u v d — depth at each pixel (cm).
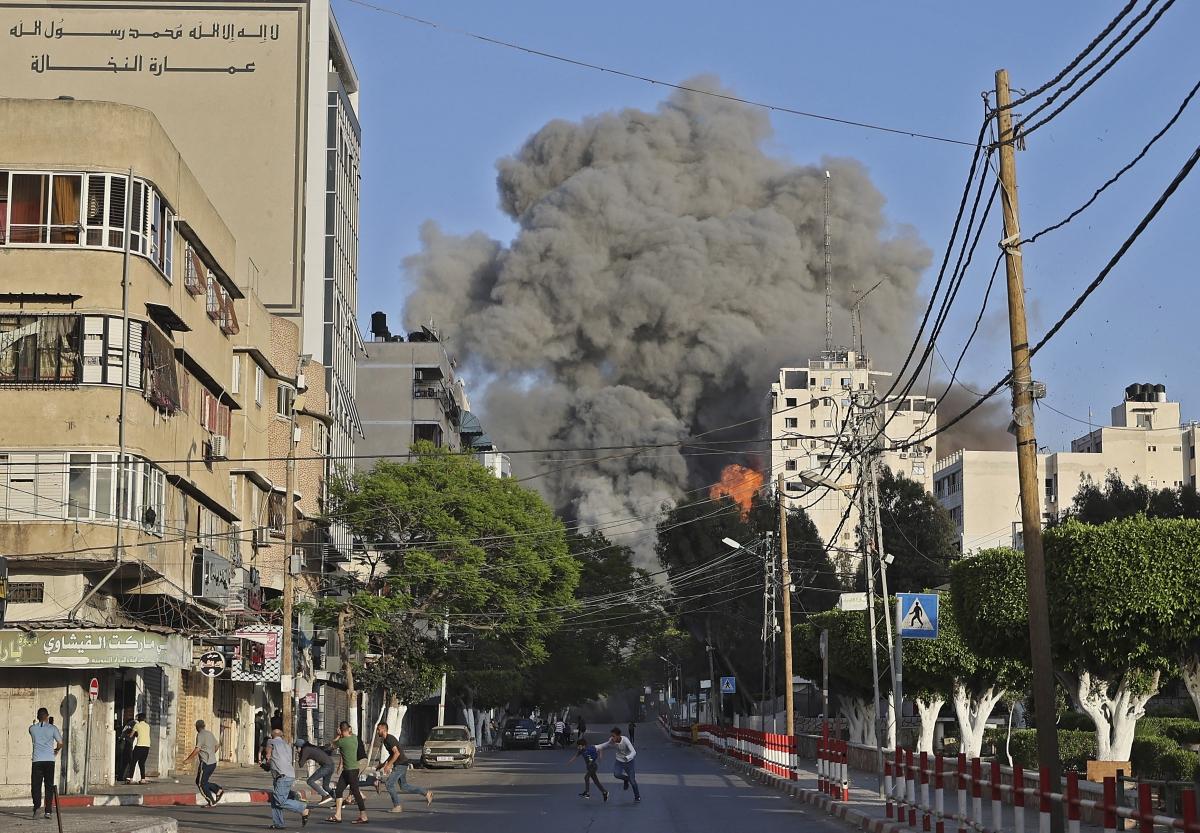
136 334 3525
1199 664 2848
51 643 3142
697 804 3234
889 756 3123
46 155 3481
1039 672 1933
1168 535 2752
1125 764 2811
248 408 4841
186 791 3412
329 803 3278
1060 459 12419
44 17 6322
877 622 4497
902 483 7675
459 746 5403
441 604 5719
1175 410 13775
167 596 3678
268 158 6247
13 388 3428
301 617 5112
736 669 8625
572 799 3444
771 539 6272
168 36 6303
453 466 5925
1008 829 1992
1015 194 2014
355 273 7850
